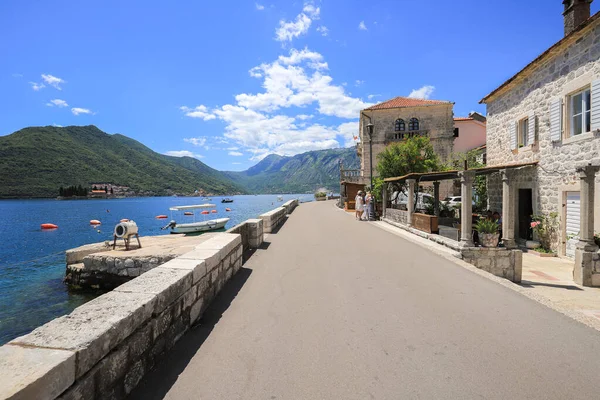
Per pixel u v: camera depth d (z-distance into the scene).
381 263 7.19
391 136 28.50
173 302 3.35
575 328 3.79
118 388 2.37
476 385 2.64
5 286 11.10
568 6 11.15
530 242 11.66
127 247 11.02
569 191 9.85
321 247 9.20
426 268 6.73
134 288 3.14
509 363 3.00
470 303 4.64
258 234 9.29
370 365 2.96
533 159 11.59
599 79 8.47
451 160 23.58
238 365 2.96
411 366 2.94
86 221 41.62
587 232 7.49
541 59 10.59
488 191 15.30
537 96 11.32
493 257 8.28
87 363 2.02
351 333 3.63
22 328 7.93
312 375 2.79
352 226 14.65
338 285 5.52
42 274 13.10
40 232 30.58
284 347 3.30
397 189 19.17
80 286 10.44
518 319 4.05
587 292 6.96
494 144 14.70
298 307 4.46
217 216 50.56
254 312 4.29
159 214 54.12
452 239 9.58
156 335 2.97
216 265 4.96
